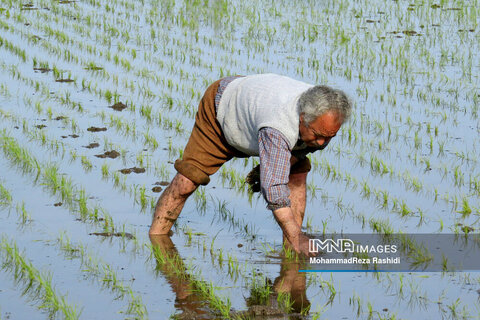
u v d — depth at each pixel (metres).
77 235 13.46
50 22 34.97
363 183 16.84
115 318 10.28
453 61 28.20
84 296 10.98
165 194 13.43
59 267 12.02
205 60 28.61
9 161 17.52
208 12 36.56
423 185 16.66
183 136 20.20
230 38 32.22
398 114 22.17
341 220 14.63
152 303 10.77
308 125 10.79
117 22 35.22
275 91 11.37
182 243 13.30
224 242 13.45
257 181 12.86
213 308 10.63
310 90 10.79
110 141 19.52
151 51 30.19
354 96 23.97
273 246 13.29
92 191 15.88
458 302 10.88
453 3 38.28
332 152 19.09
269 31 33.19
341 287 11.48
